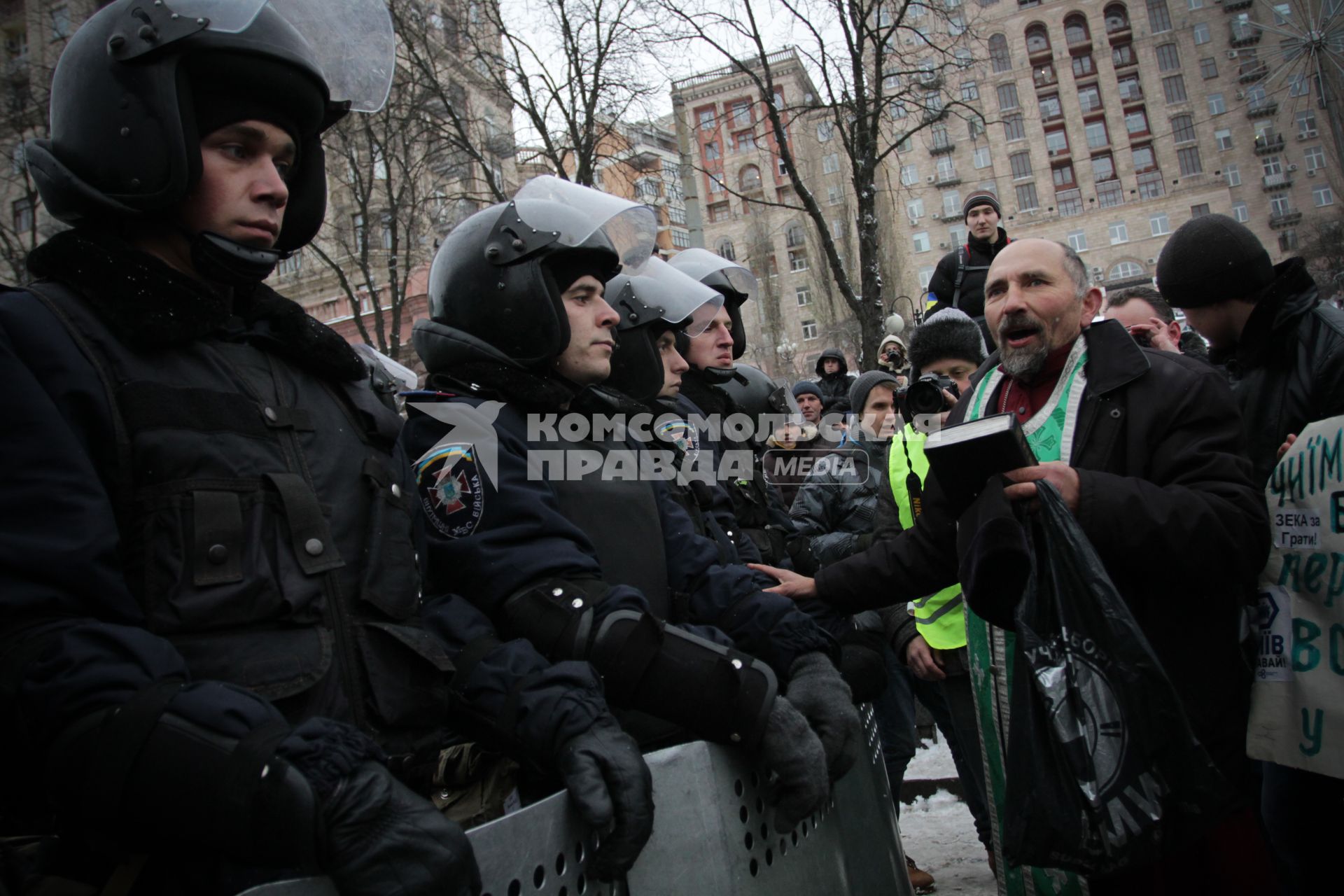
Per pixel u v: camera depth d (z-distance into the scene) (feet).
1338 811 7.73
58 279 4.24
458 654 5.34
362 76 5.92
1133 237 191.21
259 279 4.77
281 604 4.14
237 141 4.65
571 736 4.76
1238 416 7.00
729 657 5.51
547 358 6.75
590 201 7.22
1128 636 5.97
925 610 10.98
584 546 6.09
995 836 7.75
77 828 3.77
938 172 196.75
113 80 4.39
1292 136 179.83
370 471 4.90
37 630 3.56
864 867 6.98
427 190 57.06
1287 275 8.72
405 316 64.64
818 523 12.65
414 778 4.95
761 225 148.05
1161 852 5.74
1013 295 7.66
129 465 4.00
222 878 3.83
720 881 5.17
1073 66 196.44
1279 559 7.70
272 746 3.48
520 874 4.30
